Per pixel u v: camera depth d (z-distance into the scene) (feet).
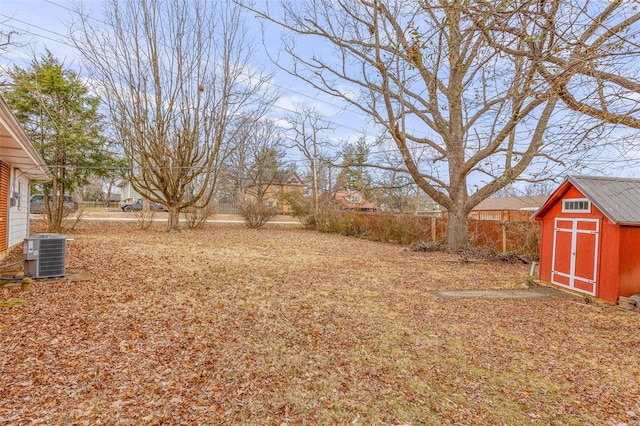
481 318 19.72
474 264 38.83
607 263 24.21
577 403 11.38
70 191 53.57
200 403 10.31
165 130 55.83
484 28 12.93
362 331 16.81
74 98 48.67
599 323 19.67
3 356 12.19
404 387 11.88
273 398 10.82
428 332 17.13
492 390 11.99
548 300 24.73
